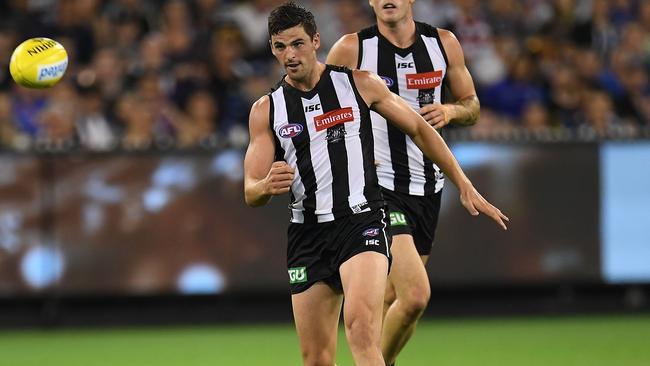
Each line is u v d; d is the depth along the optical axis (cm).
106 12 4438
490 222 3684
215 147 3609
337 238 1878
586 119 4291
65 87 4053
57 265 3588
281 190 1758
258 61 4341
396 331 2133
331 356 1917
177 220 3612
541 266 3709
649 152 3738
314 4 4591
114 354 3162
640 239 3753
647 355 3002
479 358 2980
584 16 4734
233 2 4503
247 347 3269
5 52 4203
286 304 3809
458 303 3878
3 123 3956
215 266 3622
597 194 3722
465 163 3653
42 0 4469
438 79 2252
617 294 3878
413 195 2252
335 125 1897
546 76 4378
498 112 4309
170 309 3769
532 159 3688
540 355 3020
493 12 4691
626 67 4472
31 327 3709
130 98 4016
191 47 4231
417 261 2120
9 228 3559
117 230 3597
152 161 3600
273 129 1909
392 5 2181
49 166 3572
